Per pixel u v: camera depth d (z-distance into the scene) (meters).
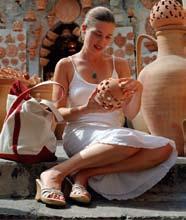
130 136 1.74
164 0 2.52
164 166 1.85
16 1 8.50
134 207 1.73
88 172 1.80
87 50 2.02
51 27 8.55
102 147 1.75
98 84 1.96
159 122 2.38
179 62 2.39
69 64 2.03
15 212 1.61
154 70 2.40
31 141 1.94
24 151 1.93
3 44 8.46
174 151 1.86
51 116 2.00
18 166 1.95
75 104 2.00
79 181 1.78
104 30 1.90
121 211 1.65
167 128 2.37
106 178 1.86
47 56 9.20
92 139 1.84
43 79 8.86
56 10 8.53
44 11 8.57
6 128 1.97
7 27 8.51
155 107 2.38
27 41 8.53
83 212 1.62
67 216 1.55
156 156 1.81
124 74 2.11
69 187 1.87
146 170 1.87
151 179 1.86
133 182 1.87
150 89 2.39
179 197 1.92
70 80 2.02
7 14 8.54
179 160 2.11
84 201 1.71
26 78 4.35
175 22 2.47
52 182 1.71
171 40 2.48
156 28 2.55
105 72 2.05
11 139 1.94
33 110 1.95
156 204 1.79
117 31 8.15
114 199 1.87
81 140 1.89
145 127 2.59
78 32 8.54
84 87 1.98
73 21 8.51
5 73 4.12
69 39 9.49
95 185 1.86
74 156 1.79
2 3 8.55
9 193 1.94
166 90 2.35
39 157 1.96
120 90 1.79
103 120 1.94
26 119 1.94
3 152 1.97
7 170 1.94
